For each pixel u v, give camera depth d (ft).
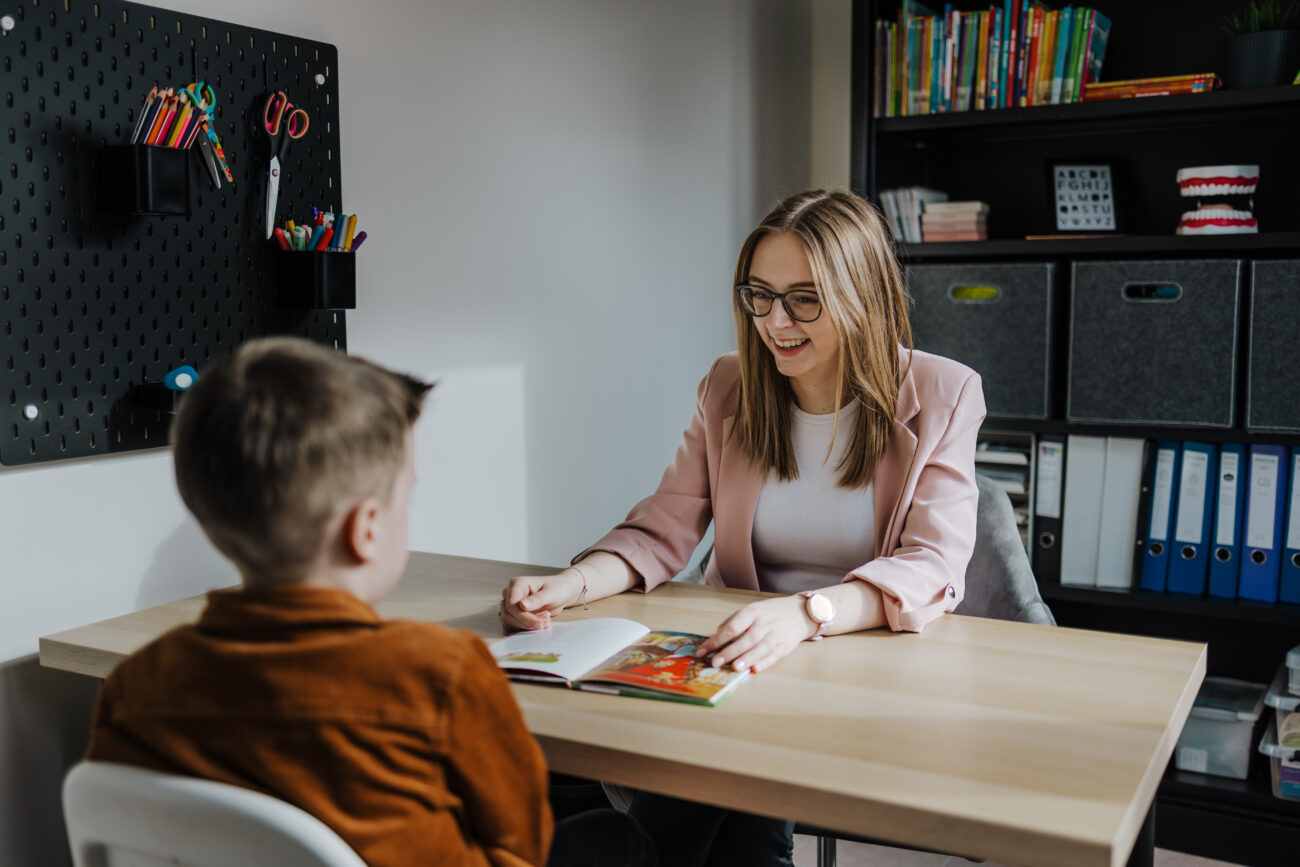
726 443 5.69
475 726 2.73
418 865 2.62
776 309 5.02
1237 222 7.79
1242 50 7.63
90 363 4.67
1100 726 3.48
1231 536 7.87
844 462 5.36
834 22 10.28
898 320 5.43
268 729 2.55
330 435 2.64
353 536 2.75
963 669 4.06
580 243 7.68
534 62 7.13
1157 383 7.86
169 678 2.65
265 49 5.31
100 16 4.61
